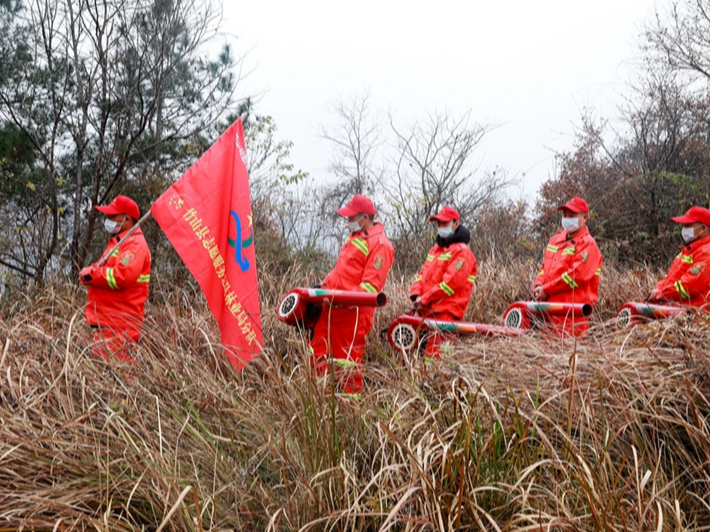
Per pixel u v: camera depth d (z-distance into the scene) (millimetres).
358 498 2465
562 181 15586
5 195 8672
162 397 3408
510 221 13812
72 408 3055
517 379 3443
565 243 6094
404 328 5383
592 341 4137
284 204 10227
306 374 3281
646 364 3385
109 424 2932
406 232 12258
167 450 2873
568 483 2635
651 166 15195
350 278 5418
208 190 3951
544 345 3971
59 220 8820
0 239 8102
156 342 4012
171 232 3791
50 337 3650
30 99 8273
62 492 2525
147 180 8359
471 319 6938
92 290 4703
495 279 7938
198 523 2227
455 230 5934
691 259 5973
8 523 2275
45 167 8594
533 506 2580
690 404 3014
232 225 4039
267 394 3400
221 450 2975
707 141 15398
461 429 2840
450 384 3344
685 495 2758
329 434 2959
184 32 8555
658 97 15602
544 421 3090
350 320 5148
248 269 4082
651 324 3928
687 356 3283
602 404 2992
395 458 2889
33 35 8242
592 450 2891
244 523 2590
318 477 2711
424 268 6082
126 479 2590
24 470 2609
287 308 5031
